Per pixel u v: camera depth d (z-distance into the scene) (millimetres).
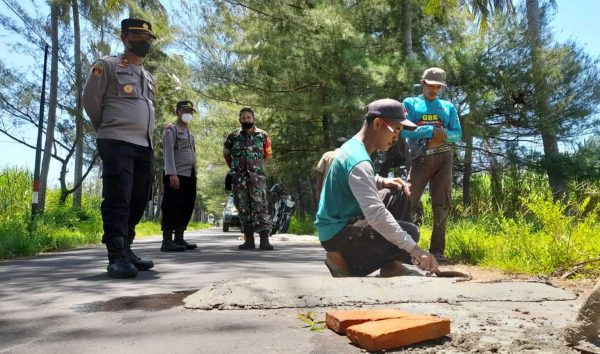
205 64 12961
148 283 3305
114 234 3656
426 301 2457
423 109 4707
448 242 5137
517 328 1900
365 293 2510
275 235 11211
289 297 2430
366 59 11148
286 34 12383
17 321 2168
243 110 6746
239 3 12492
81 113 17062
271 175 17641
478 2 10047
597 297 1600
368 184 2828
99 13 15703
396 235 2775
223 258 5254
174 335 1868
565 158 11344
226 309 2312
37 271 4164
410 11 12219
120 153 3672
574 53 12383
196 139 17094
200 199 45188
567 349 1615
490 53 12422
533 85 12273
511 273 3803
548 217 3926
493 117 13008
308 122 15688
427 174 4699
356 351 1647
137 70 3832
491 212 6691
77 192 18266
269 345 1721
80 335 1902
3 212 11758
